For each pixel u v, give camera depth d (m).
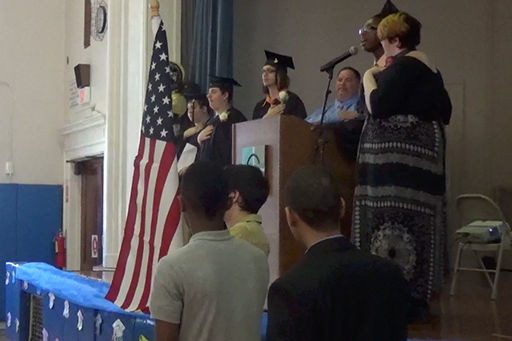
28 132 10.23
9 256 9.87
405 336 1.84
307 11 8.09
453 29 7.46
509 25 7.19
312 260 1.82
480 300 4.53
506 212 6.93
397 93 3.48
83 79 9.48
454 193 7.21
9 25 10.17
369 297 1.78
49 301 5.34
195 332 2.13
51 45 10.44
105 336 4.27
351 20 7.88
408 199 3.54
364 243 3.60
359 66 7.75
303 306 1.72
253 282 2.26
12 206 9.94
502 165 7.17
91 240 9.95
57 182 10.38
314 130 4.13
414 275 3.54
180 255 2.18
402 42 3.70
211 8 7.37
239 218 2.83
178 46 7.43
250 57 8.43
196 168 2.28
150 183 3.81
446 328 3.37
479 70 7.33
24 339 6.10
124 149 7.54
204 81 7.39
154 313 2.14
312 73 8.05
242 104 8.47
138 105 7.35
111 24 7.62
